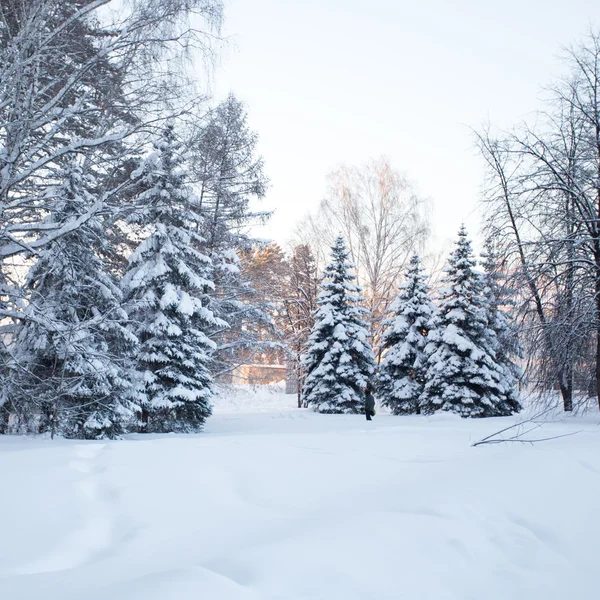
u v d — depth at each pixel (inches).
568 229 672.4
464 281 1045.2
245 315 965.8
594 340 666.2
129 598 79.5
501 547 125.7
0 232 416.8
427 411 1048.2
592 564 128.1
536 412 699.4
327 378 1163.3
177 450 210.4
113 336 546.6
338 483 177.2
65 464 173.6
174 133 531.8
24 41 406.9
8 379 410.3
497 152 709.3
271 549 102.0
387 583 95.3
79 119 506.6
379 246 1305.4
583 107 665.6
